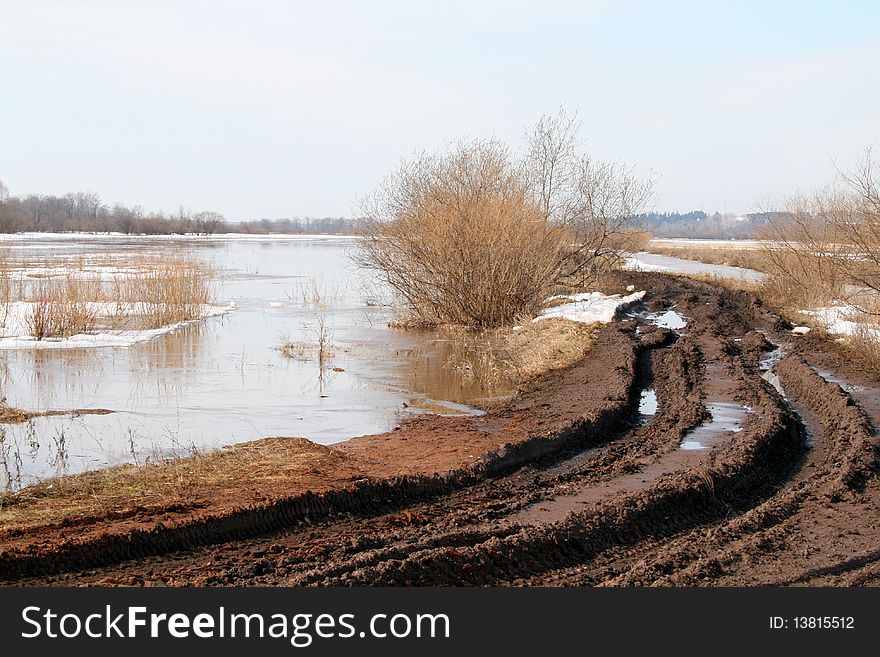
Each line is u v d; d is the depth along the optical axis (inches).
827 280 1170.6
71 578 279.0
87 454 443.5
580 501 377.4
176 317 1039.6
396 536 319.9
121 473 398.9
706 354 816.3
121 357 774.5
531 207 1085.1
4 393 604.4
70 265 1638.8
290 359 779.4
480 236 992.2
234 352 816.3
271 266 2234.3
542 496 384.8
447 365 753.6
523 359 767.1
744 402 600.7
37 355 776.3
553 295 1233.4
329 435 502.0
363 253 1422.2
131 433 492.7
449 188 1064.8
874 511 354.0
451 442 474.3
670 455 462.6
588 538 319.0
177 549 307.4
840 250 1001.5
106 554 294.8
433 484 394.3
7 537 304.2
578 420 508.4
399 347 863.1
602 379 658.8
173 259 1507.1
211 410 563.8
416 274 1043.9
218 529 319.9
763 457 445.7
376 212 1094.4
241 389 637.3
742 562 297.6
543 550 304.2
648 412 583.5
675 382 669.3
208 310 1157.7
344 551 303.3
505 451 442.3
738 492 396.8
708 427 528.4
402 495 380.2
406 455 446.9
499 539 303.0
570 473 426.9
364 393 630.5
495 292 997.8
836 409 559.5
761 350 849.5
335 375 701.3
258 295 1421.0
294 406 582.6
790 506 364.5
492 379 690.2
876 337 772.0
